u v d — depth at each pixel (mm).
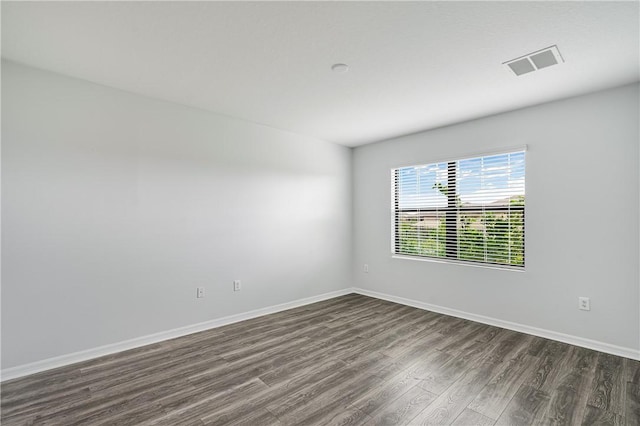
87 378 2357
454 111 3391
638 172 2645
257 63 2373
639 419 1864
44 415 1923
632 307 2670
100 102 2766
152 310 3041
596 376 2367
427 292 4141
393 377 2379
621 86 2719
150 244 3037
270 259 4008
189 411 1964
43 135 2500
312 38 2029
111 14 1786
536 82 2660
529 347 2906
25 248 2418
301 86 2777
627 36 1970
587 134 2891
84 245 2674
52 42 2092
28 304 2422
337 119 3701
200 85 2777
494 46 2109
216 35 2000
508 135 3389
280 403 2049
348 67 2424
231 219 3639
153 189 3062
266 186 3979
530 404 2027
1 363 2314
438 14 1771
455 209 3893
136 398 2104
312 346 2961
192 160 3330
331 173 4793
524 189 3293
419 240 4297
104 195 2781
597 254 2842
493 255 3547
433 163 4078
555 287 3074
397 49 2158
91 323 2699
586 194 2896
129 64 2398
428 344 2996
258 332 3324
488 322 3553
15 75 2389
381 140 4684
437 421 1867
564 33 1949
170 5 1701
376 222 4785
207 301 3426
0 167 2334
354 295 4926
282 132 4152
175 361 2645
